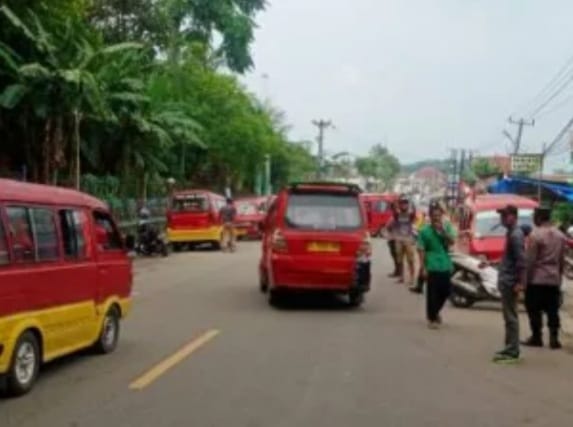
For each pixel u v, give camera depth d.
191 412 8.58
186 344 12.64
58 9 27.33
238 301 18.14
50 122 28.12
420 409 8.92
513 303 11.95
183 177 49.03
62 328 10.17
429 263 14.98
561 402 9.48
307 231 16.95
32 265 9.45
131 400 9.05
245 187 63.50
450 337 14.02
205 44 46.66
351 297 17.66
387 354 12.23
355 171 133.50
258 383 10.02
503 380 10.61
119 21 37.00
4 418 8.23
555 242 13.24
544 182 49.00
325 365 11.23
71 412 8.50
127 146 33.84
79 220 10.84
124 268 12.27
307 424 8.20
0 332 8.76
